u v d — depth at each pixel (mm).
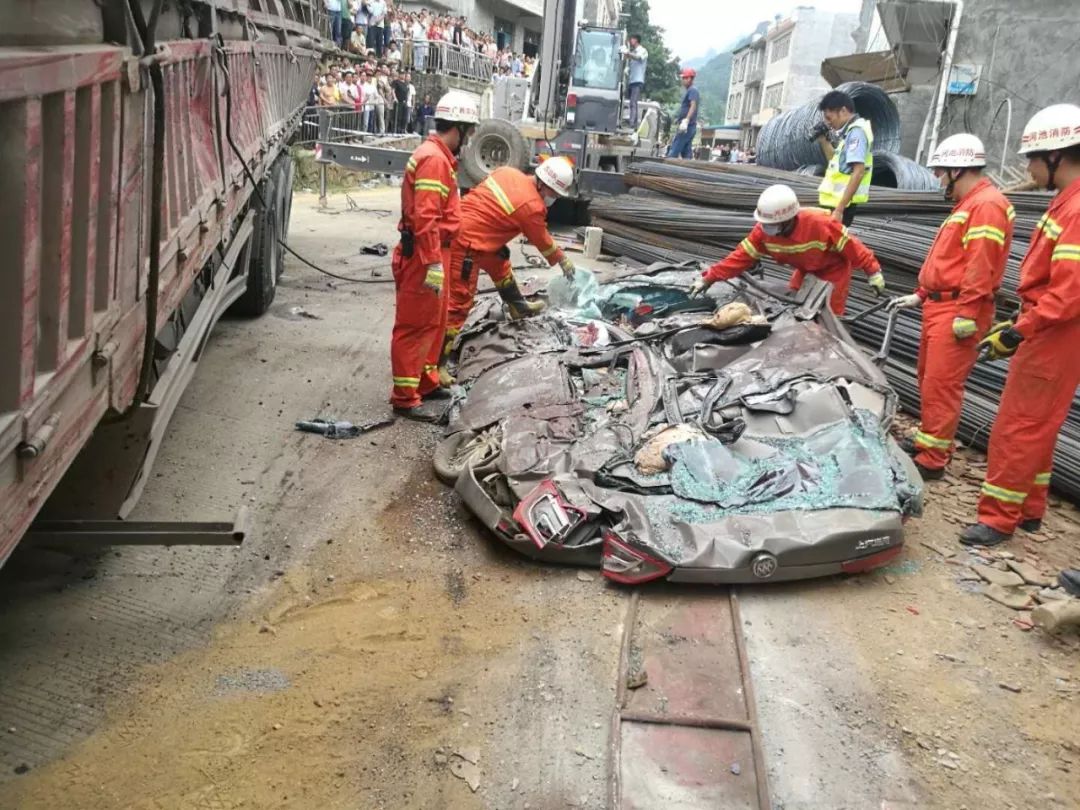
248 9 5441
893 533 3773
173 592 3600
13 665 3068
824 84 48250
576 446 4383
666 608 3627
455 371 6320
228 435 5117
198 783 2617
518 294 6523
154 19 2562
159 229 2740
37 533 3158
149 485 4406
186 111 3490
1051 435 4125
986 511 4367
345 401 5793
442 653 3299
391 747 2811
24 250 1854
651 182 10852
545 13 13031
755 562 3633
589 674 3201
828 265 5973
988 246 4473
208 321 4504
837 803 2660
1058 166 3865
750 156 29422
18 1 1874
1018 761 2879
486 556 4004
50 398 2078
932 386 4867
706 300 6508
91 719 2848
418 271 5145
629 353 5477
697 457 4059
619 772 2711
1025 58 11828
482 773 2719
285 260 10172
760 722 2979
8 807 2477
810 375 4785
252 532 4086
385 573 3832
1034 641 3557
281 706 2965
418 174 5027
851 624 3586
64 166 2020
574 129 12891
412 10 29578
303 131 17703
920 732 2988
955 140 4613
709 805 2621
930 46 12469
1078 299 3721
